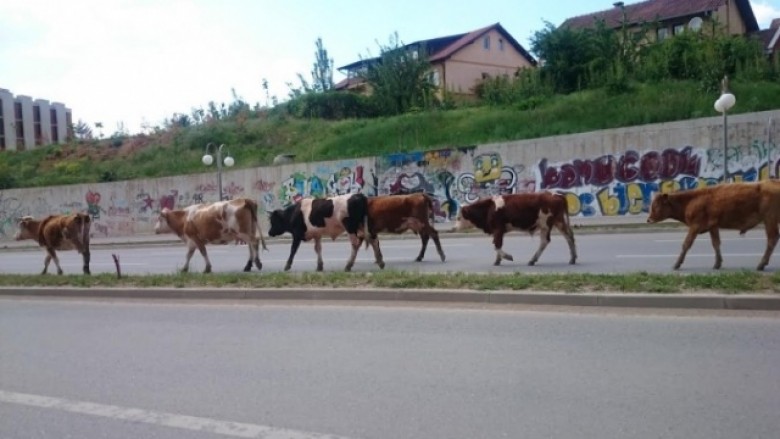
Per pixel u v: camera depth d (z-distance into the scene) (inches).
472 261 589.0
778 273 378.0
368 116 1638.8
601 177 990.4
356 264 617.0
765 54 1380.4
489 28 2042.3
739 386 225.8
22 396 256.7
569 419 204.5
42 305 476.4
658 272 447.5
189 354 306.8
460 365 265.9
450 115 1358.3
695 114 1088.2
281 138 1524.4
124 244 1200.2
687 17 1736.0
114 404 242.2
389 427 206.1
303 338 324.8
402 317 358.3
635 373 244.7
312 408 226.5
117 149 1775.3
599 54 1400.1
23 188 1499.8
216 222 580.7
